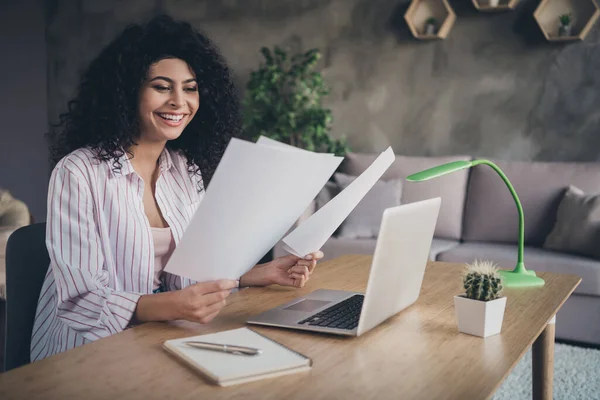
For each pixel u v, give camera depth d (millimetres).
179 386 809
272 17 4793
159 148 1479
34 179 5605
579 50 3865
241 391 794
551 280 1568
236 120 1641
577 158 3926
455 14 4195
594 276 2830
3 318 2160
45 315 1267
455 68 4230
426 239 1181
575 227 3082
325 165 1101
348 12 4543
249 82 4590
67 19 5574
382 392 799
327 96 4641
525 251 3188
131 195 1384
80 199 1246
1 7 5219
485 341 1027
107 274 1240
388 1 4402
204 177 1630
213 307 1072
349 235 3541
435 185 3729
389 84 4445
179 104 1366
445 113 4285
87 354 936
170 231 1469
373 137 4527
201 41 1466
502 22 4066
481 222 3584
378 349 977
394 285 1092
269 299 1301
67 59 5609
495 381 844
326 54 4629
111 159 1362
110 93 1351
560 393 2330
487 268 1084
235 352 904
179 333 1049
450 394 795
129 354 935
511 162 3652
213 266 1048
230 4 4934
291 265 1417
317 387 813
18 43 5398
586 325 2889
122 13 5367
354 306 1215
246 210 981
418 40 4324
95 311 1131
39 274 1296
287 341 1015
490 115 4152
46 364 891
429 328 1098
